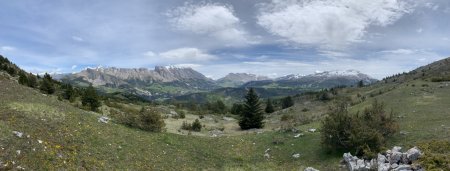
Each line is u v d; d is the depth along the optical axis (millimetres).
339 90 108188
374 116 24922
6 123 18469
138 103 96375
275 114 70375
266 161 25922
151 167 20109
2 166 13656
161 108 82375
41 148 16734
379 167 18141
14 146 15805
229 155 27344
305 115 54906
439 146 18969
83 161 17359
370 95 64938
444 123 26156
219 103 99000
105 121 28891
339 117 24516
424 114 31719
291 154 26844
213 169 22891
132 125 31016
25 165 14555
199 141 30922
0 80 33844
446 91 46375
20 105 23984
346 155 21625
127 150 21984
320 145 26938
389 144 22828
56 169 15352
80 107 46906
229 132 44281
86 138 21484
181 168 21609
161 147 25375
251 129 46562
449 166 15977
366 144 21781
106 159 18984
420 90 50531
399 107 39031
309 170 21062
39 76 87188
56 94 60344
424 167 16484
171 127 45250
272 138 32281
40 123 21000
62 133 20594
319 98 86000
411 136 23641
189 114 72500
